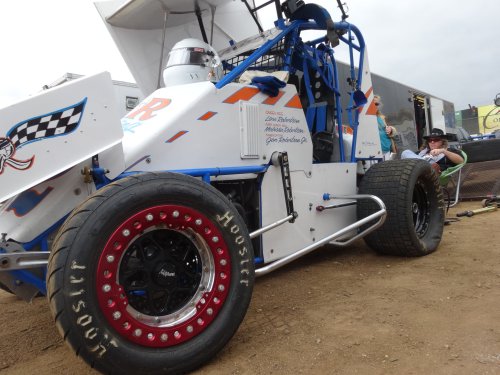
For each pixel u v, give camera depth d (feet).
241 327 8.19
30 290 8.10
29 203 7.52
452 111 50.16
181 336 6.43
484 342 6.80
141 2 12.12
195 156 9.03
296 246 10.94
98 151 7.16
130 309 6.32
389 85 34.35
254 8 13.17
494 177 24.66
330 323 8.06
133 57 13.69
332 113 13.48
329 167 12.12
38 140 6.57
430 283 9.98
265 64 13.00
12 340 8.55
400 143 35.01
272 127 10.48
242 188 10.24
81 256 5.74
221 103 9.50
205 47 11.06
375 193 12.26
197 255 7.06
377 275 11.04
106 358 5.78
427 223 13.33
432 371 6.08
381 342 7.09
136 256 6.72
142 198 6.29
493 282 9.71
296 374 6.31
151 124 8.86
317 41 13.56
